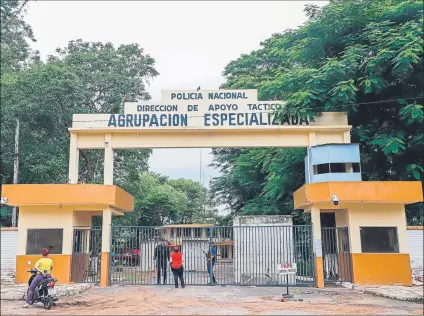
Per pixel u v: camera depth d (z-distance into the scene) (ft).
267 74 94.43
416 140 57.00
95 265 54.08
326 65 55.47
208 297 39.27
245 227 50.01
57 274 47.52
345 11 58.59
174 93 55.21
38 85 77.97
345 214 49.52
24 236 48.42
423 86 59.41
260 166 83.35
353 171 50.93
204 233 77.51
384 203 47.67
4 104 79.46
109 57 93.76
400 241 47.42
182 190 181.47
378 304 34.86
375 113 62.95
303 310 31.76
